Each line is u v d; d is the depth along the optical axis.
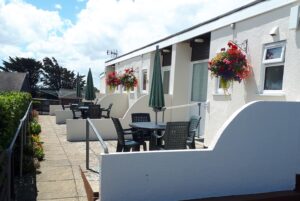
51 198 4.62
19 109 6.41
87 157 5.80
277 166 4.71
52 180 5.35
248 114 4.53
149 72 11.94
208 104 7.91
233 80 6.47
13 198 4.32
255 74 6.30
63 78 55.72
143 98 10.01
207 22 8.09
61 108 17.73
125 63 15.41
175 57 9.95
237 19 6.82
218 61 6.28
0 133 3.98
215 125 7.59
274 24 5.87
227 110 7.14
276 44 5.85
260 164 4.62
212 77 7.29
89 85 14.92
